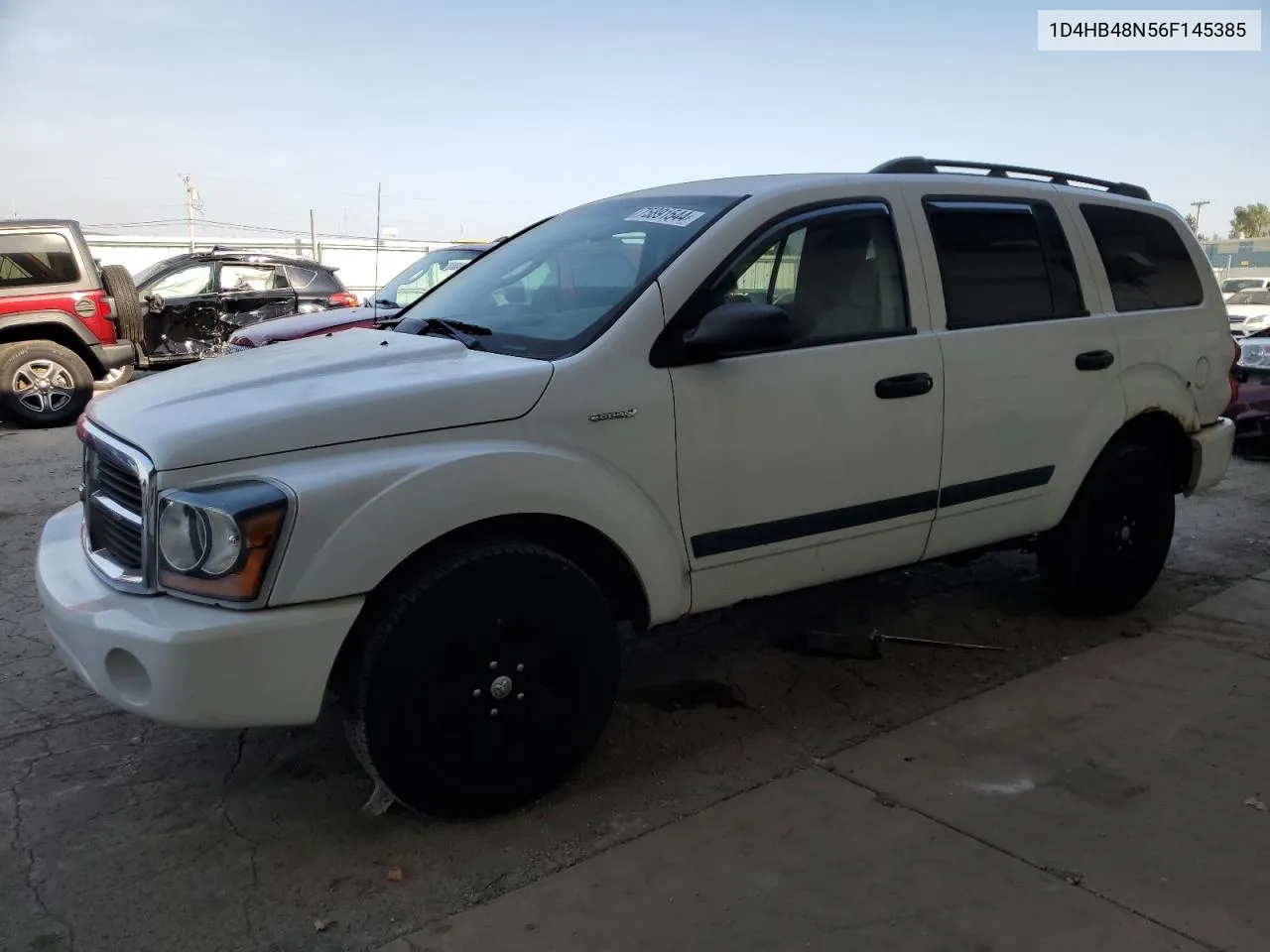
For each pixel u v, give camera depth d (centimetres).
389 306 495
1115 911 254
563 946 244
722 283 330
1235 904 257
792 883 268
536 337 325
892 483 367
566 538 312
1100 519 448
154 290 1288
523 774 299
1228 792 313
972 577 533
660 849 285
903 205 381
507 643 291
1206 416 489
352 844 289
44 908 260
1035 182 435
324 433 267
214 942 247
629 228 363
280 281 1371
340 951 244
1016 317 405
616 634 314
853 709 378
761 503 336
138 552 273
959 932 247
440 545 284
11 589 510
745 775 327
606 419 302
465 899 263
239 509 248
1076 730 357
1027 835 290
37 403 1069
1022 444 405
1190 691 388
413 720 276
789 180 366
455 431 282
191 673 248
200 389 293
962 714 371
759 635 453
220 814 305
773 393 333
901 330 369
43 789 320
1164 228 482
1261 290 2183
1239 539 610
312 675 259
